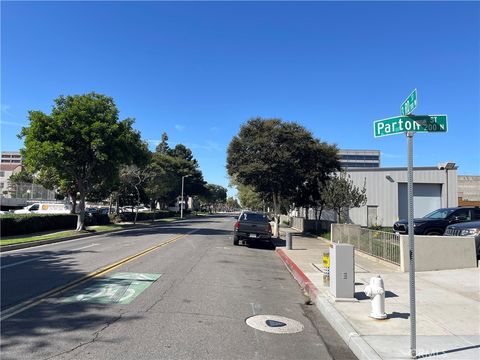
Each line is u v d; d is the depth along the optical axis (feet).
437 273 41.24
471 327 23.22
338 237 73.36
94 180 106.73
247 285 37.09
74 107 94.12
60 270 41.06
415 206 141.79
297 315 27.58
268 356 19.49
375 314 24.89
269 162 96.27
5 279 36.04
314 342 21.95
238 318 25.77
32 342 20.15
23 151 93.81
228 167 102.22
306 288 36.11
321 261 53.11
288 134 95.71
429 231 62.49
